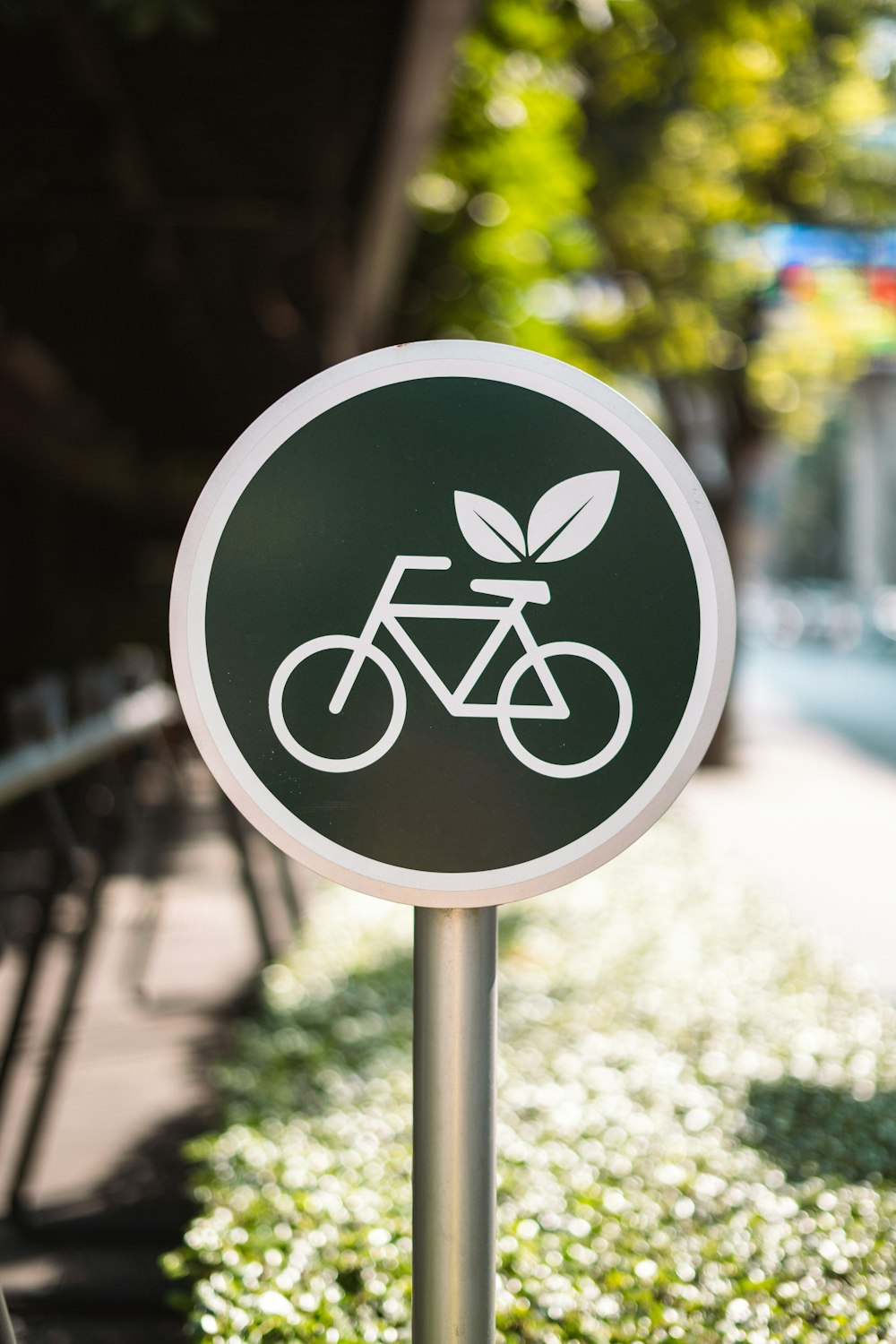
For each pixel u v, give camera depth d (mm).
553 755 1692
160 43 4637
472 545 1690
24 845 8750
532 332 9914
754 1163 3371
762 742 17297
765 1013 4988
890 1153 3512
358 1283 2670
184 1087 4457
